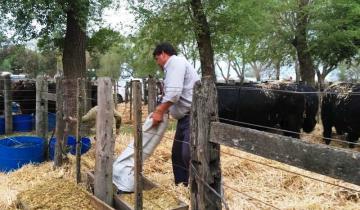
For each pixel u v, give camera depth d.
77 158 5.26
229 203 4.76
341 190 5.29
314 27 17.56
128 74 39.75
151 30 13.32
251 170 6.15
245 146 2.50
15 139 7.32
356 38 18.11
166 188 5.09
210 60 12.88
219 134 2.73
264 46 19.42
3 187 5.51
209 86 2.82
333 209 4.78
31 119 11.03
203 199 2.88
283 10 17.41
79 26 10.91
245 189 5.39
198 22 12.52
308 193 5.29
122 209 4.42
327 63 20.36
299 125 10.10
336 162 1.97
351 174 1.92
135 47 14.38
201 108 2.83
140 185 3.84
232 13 12.77
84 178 5.36
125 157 4.93
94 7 11.01
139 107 3.73
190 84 4.80
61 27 11.06
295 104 9.95
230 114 9.83
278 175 5.84
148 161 6.48
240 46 14.36
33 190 4.93
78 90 5.28
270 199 5.06
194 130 2.90
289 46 19.83
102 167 4.53
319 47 18.02
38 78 7.31
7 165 6.54
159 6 12.92
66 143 6.37
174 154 5.18
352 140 9.18
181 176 5.22
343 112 9.02
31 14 10.38
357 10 16.22
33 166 6.52
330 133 9.66
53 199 4.61
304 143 2.12
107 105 4.50
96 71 40.91
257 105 9.92
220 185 2.93
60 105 6.29
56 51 14.49
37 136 7.46
